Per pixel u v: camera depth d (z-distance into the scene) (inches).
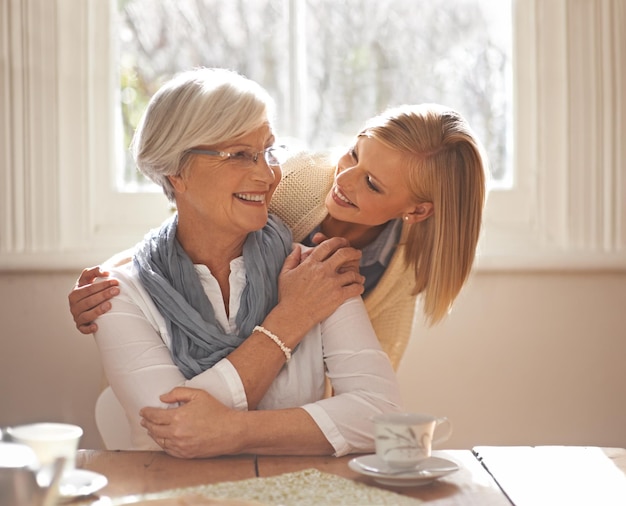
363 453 62.3
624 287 105.1
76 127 102.3
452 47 108.1
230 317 69.2
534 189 105.5
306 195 77.4
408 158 72.4
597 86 103.5
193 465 57.3
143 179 106.5
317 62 107.4
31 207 101.3
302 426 60.7
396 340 82.9
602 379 105.3
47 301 102.3
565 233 104.3
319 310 66.9
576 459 58.8
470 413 104.8
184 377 65.6
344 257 68.9
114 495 50.6
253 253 69.3
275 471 55.9
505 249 104.0
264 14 106.7
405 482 52.6
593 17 103.1
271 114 67.9
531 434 105.3
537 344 104.9
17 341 102.3
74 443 46.6
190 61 106.7
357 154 74.9
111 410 77.4
